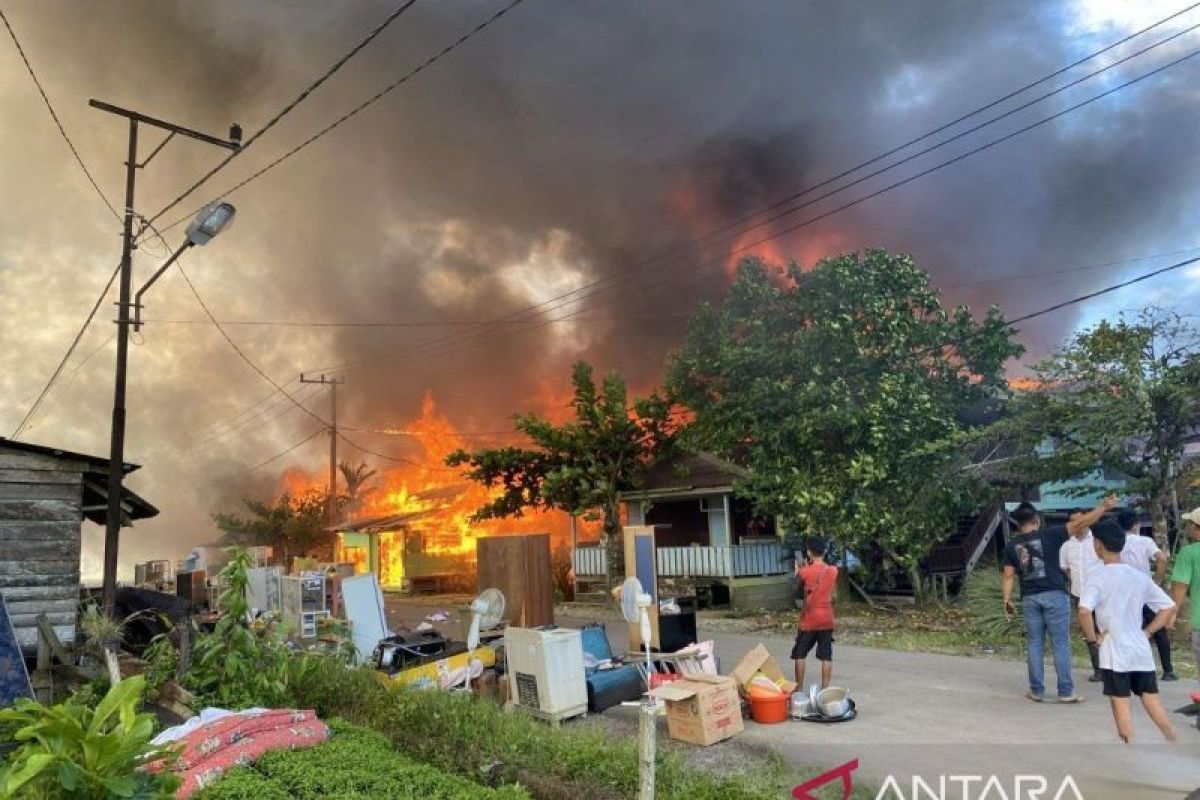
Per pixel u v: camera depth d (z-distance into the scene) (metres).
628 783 4.79
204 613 13.53
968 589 13.88
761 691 7.14
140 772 3.63
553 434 19.14
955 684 8.48
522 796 4.66
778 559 19.36
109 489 11.46
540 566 10.77
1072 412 12.25
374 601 10.92
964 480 14.95
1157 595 5.80
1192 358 11.42
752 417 15.92
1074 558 7.98
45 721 3.39
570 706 7.36
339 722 6.48
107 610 10.77
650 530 9.39
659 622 8.80
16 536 10.10
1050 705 7.28
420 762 5.70
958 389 15.96
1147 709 5.67
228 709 7.09
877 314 15.45
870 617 14.79
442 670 8.37
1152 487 11.75
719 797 4.60
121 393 12.66
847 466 14.98
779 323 16.31
